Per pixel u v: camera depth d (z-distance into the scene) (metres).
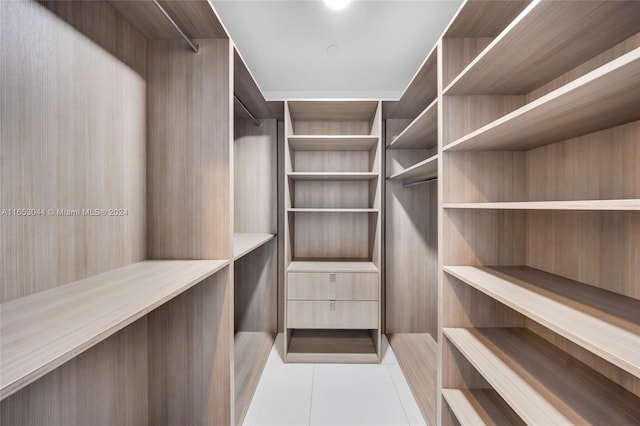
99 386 1.17
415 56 2.43
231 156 1.45
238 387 1.98
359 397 1.95
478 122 1.52
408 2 1.96
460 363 1.52
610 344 0.70
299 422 1.72
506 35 0.99
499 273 1.37
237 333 2.82
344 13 2.05
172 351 1.49
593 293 1.07
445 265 1.52
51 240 0.94
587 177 1.16
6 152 0.80
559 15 0.88
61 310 0.77
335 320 2.36
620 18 0.89
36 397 0.92
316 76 2.64
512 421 1.30
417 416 1.78
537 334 1.44
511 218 1.52
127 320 0.73
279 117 2.72
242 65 1.66
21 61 0.84
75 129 1.03
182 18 1.27
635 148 0.98
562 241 1.30
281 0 1.95
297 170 2.83
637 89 0.73
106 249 1.18
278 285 2.84
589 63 1.16
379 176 2.35
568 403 0.95
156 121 1.45
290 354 2.45
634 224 1.00
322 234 2.83
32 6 0.87
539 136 1.20
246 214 2.80
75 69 1.02
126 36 1.29
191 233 1.46
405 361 2.34
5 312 0.76
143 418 1.46
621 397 0.98
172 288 0.97
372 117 2.68
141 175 1.41
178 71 1.45
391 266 2.83
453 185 1.50
